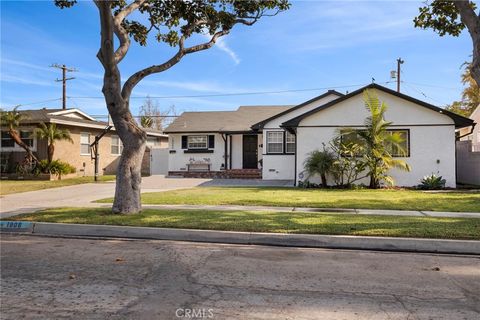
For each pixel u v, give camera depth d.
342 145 17.72
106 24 9.14
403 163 17.02
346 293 5.12
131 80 10.46
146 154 32.97
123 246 7.87
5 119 22.22
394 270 6.22
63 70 38.94
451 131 18.03
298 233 8.23
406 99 18.30
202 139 27.31
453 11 11.54
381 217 9.79
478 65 9.09
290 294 5.08
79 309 4.56
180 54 11.13
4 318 4.31
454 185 17.92
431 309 4.58
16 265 6.45
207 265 6.45
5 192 16.95
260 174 24.98
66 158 25.69
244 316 4.37
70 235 9.04
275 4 12.23
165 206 11.96
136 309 4.56
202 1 11.63
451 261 6.79
